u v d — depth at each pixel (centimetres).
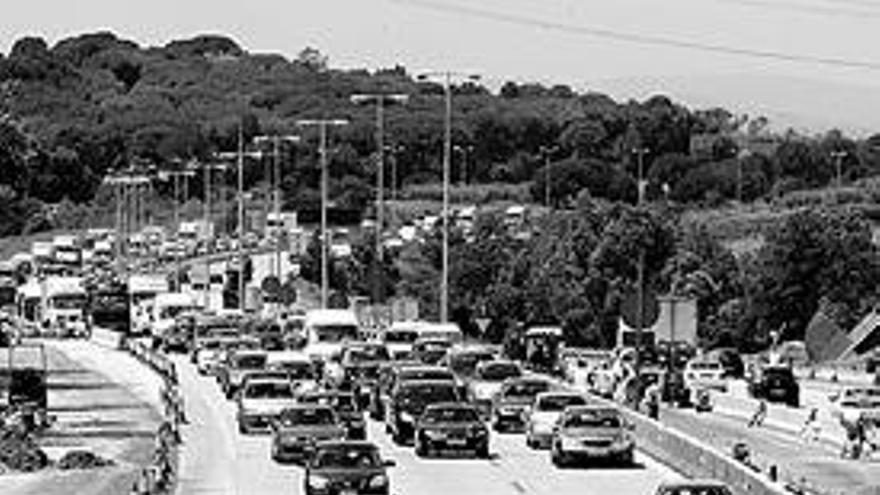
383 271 16688
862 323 15638
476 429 7700
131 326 17750
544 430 8038
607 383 10675
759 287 15900
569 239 15738
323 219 15450
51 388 12219
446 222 13362
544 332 12469
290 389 9238
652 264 15750
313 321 13025
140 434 9181
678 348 12312
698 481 5178
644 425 7812
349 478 6119
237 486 6769
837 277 15850
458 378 9519
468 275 16000
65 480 7044
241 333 14238
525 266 15762
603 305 15362
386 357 11006
